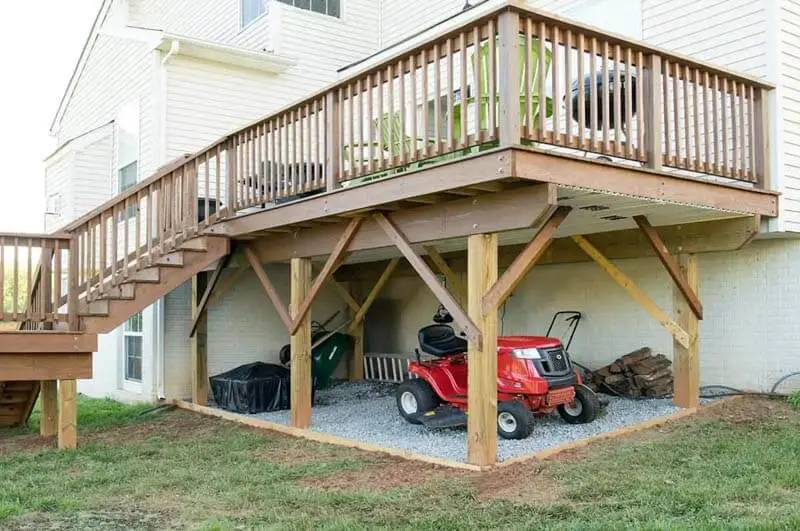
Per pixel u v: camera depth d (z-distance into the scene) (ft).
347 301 36.83
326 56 39.73
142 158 36.35
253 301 36.42
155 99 34.24
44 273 23.09
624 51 17.93
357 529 13.57
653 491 15.21
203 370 32.09
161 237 25.95
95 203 41.27
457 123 22.41
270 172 24.63
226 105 36.24
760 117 22.34
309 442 22.66
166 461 20.54
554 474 16.93
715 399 24.44
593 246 25.38
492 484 16.49
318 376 34.32
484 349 17.87
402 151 18.60
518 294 32.58
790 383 23.76
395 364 36.88
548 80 25.13
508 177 15.37
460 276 33.68
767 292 24.45
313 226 24.09
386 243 21.25
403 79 18.51
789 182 22.79
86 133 41.06
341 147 21.40
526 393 21.25
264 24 38.24
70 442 22.99
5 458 21.36
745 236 21.98
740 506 14.06
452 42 16.96
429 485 16.69
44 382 25.62
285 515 14.80
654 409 23.71
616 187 17.29
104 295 24.34
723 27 24.27
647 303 24.04
